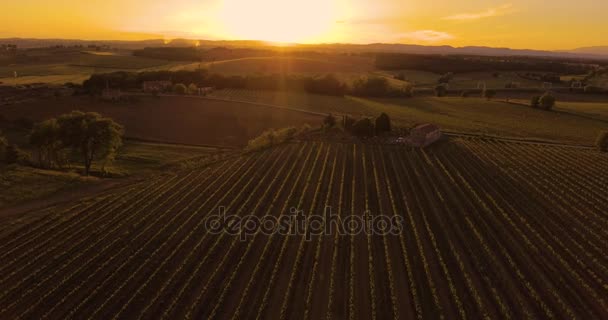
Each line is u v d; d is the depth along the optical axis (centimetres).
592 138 8294
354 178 5406
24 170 5459
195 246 3612
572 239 3762
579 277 3141
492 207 4469
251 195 4841
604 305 2816
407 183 5234
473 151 6650
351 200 4678
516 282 3083
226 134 8706
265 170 5869
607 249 3603
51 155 6575
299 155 6531
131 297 2931
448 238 3741
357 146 7062
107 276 3186
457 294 2948
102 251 3547
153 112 9994
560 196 4731
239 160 6450
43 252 3525
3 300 2884
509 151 6712
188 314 2706
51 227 3981
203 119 9588
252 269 3266
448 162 6150
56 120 6103
